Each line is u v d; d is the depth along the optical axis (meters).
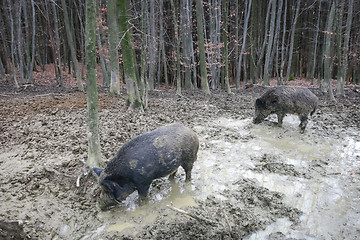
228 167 5.26
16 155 5.46
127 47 8.86
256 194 4.29
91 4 4.26
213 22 17.42
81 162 4.93
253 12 18.78
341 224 3.62
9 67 21.36
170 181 4.75
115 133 6.66
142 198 3.98
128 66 9.00
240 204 4.08
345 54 12.38
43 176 4.65
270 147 6.28
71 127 7.15
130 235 3.43
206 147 6.22
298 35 23.48
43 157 5.35
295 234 3.45
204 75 13.86
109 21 11.53
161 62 22.25
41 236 3.40
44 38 21.25
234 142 6.59
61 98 10.91
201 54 13.51
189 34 16.73
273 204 4.01
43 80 18.73
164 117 8.44
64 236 3.44
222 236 3.43
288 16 23.52
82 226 3.61
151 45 15.12
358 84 20.14
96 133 4.68
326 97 12.70
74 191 4.29
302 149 6.16
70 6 19.11
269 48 17.06
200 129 7.54
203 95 13.73
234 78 22.92
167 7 20.23
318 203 4.08
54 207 3.93
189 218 3.75
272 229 3.56
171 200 4.19
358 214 3.82
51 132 6.72
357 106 10.43
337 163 5.41
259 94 14.29
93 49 4.41
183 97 12.53
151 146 3.86
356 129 7.54
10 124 7.37
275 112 7.73
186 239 3.37
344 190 4.43
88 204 4.00
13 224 3.25
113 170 3.74
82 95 11.95
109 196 3.74
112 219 3.75
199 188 4.52
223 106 10.46
